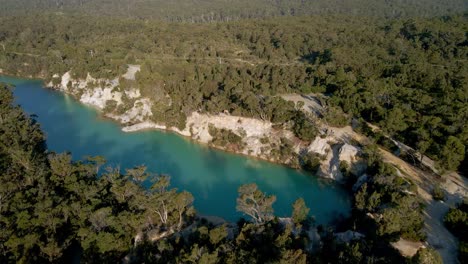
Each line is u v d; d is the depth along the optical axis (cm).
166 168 10350
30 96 16725
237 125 11325
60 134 12625
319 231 6931
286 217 7912
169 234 7012
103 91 15162
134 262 6225
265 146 10675
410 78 13725
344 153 9275
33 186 7744
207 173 10050
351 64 15888
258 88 13462
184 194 7225
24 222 6312
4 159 8700
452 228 6594
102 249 6062
